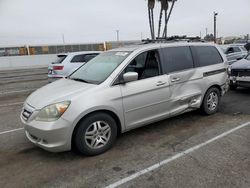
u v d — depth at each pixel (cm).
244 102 695
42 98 390
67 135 363
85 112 370
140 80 436
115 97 401
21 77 1708
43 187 315
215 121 536
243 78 780
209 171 336
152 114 456
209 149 402
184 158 375
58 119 358
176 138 452
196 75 524
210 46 580
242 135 454
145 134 476
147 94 440
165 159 375
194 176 325
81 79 451
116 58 456
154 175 332
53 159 388
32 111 376
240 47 1454
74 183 321
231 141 430
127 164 364
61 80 489
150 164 362
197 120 546
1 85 1293
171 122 539
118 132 429
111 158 384
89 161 377
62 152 409
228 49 1374
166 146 420
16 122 589
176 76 484
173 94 482
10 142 462
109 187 310
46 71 2222
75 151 408
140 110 436
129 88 418
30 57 3288
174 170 342
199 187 302
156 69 465
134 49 460
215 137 449
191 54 530
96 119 386
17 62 3167
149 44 489
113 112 403
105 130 399
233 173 329
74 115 363
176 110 495
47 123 358
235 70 805
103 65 461
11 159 393
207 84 549
